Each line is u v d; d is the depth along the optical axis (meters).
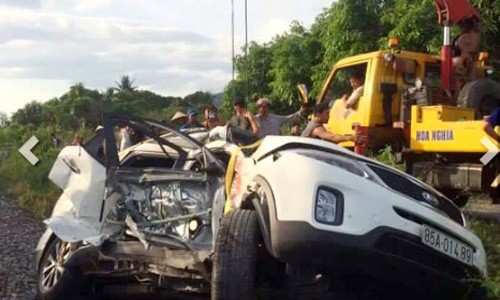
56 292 6.82
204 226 6.26
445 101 10.07
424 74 10.66
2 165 25.14
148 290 6.55
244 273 5.14
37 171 17.80
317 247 4.92
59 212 6.88
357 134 10.05
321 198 5.08
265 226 5.26
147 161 7.35
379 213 5.11
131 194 6.72
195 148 7.00
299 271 5.30
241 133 7.13
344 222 5.02
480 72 10.75
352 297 5.83
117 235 6.58
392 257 5.04
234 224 5.30
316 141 6.05
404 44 15.44
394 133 10.38
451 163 9.41
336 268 5.05
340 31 17.06
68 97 50.50
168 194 6.61
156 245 6.16
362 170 5.52
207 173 6.50
